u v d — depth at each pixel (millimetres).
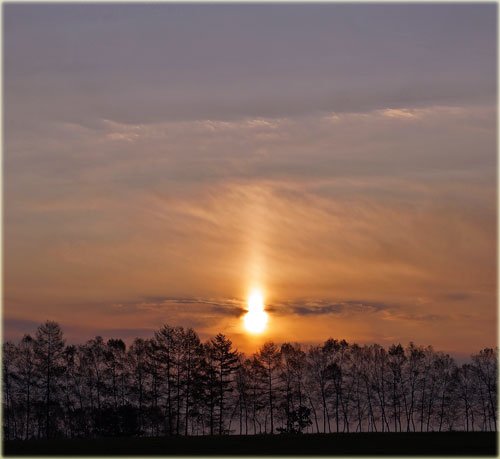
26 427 82125
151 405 85562
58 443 60031
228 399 86750
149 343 86938
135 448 56500
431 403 89250
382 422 88688
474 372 89062
